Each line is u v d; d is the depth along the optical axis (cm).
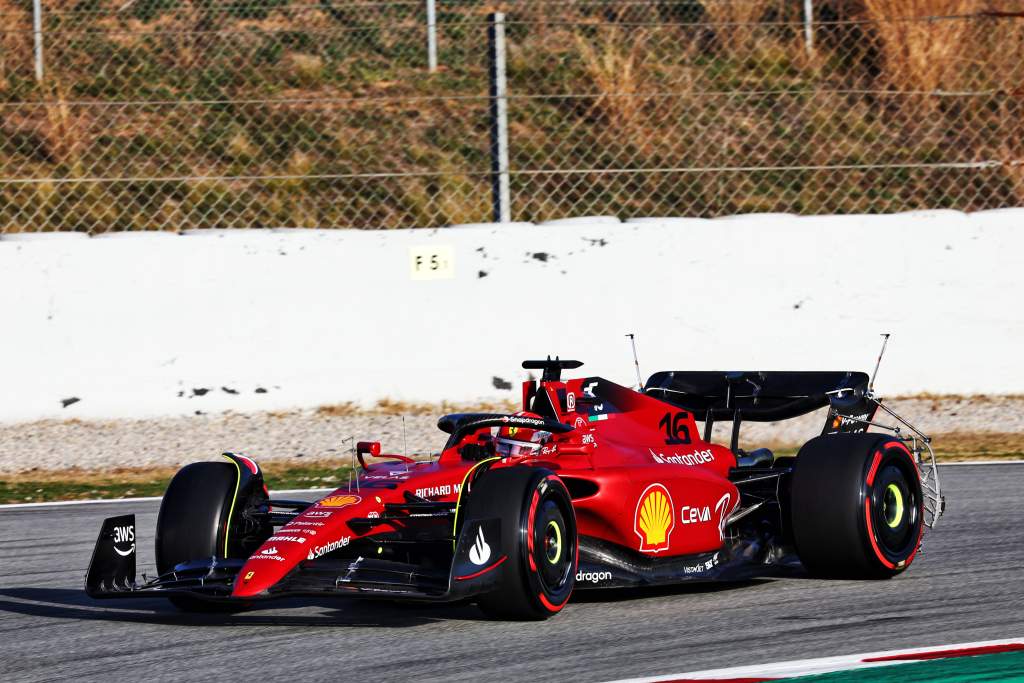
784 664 1762
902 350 4669
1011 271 4716
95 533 3061
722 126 6116
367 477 2245
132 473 3847
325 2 6988
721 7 6606
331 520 2033
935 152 6050
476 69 6550
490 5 6906
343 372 4491
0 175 5578
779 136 6103
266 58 6494
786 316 4622
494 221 4738
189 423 4369
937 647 1853
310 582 1970
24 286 4347
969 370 4703
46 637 2031
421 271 4512
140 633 2047
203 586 1989
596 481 2234
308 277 4481
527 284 4541
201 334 4428
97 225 5431
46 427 4312
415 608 2208
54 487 3669
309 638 1978
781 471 2552
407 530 2177
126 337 4391
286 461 3950
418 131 6106
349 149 5969
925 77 6228
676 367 4581
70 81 6094
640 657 1822
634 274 4575
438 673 1745
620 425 2459
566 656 1833
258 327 4453
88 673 1800
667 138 6034
